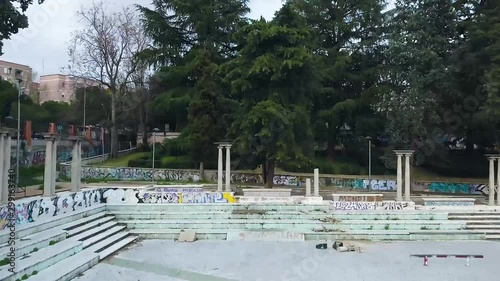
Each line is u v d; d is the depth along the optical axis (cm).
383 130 4469
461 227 2627
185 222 2616
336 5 4866
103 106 5478
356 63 4828
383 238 2520
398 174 3016
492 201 3041
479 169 4506
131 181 4241
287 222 2623
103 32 4897
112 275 1756
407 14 4150
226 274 1794
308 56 3334
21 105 5069
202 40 5003
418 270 1869
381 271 1850
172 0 4856
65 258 1839
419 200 3288
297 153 3388
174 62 5000
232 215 2716
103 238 2256
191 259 2039
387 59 4378
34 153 4497
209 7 4791
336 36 4891
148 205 2800
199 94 4081
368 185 4100
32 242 1823
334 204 2866
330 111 4441
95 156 5150
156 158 4709
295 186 4184
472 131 4275
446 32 4150
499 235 2547
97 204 2759
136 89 5456
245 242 2428
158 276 1756
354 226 2609
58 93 7806
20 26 2441
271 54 3384
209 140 4044
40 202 2177
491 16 3712
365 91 4450
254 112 3309
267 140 3403
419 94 3831
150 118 5594
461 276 1778
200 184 3788
